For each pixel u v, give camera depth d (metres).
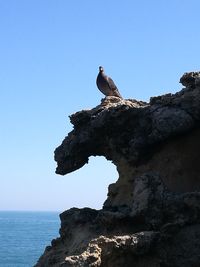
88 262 19.31
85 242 21.47
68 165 24.86
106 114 23.30
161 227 20.59
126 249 19.94
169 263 20.38
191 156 22.36
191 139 22.50
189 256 20.36
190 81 23.44
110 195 24.33
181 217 20.72
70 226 23.77
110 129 23.56
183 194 21.03
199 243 20.41
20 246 172.38
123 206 22.84
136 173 23.28
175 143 22.67
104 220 21.64
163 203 20.94
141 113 23.08
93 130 23.80
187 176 22.17
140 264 20.36
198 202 20.77
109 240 19.92
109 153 24.72
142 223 21.20
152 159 23.05
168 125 22.17
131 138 23.31
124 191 23.59
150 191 21.17
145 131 22.83
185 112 22.19
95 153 25.06
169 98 22.78
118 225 21.34
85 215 23.75
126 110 23.17
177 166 22.39
